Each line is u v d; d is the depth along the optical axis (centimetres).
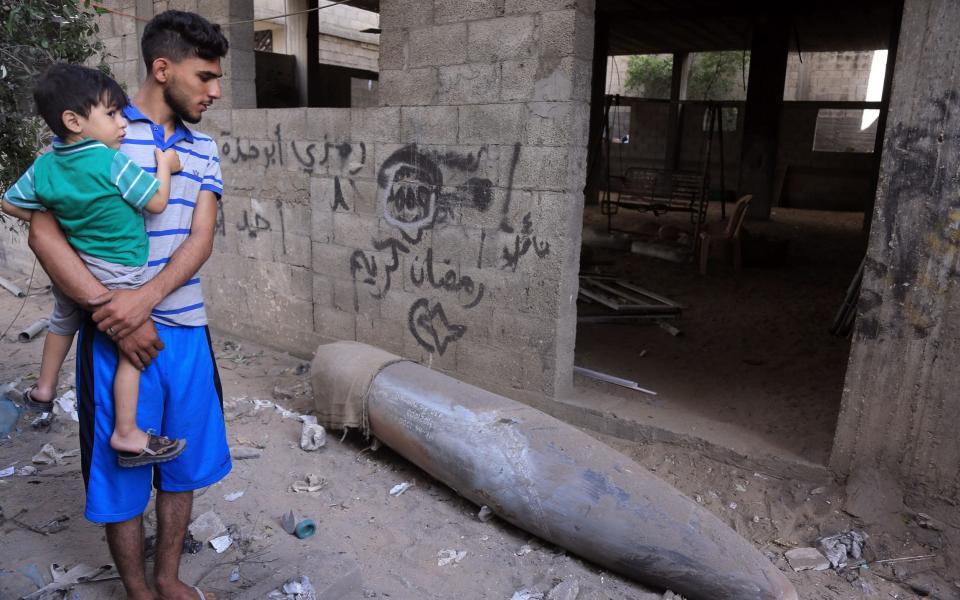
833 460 376
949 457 341
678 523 300
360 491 383
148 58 209
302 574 280
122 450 209
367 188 525
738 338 653
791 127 1856
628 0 1288
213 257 659
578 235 443
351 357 437
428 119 479
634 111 2109
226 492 371
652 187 1419
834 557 330
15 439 423
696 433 422
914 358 343
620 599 298
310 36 1274
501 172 449
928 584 313
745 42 1767
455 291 489
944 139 319
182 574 286
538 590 301
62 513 336
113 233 200
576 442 347
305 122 554
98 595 265
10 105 385
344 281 558
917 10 316
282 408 489
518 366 468
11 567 288
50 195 192
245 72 613
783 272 966
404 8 475
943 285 330
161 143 212
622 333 668
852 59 2277
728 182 1950
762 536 350
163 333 220
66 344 232
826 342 641
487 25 438
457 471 358
